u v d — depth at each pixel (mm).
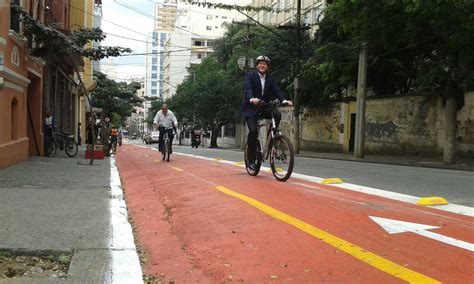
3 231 5207
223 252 4668
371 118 24625
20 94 12945
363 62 21094
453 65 16562
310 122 31953
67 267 4219
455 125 16734
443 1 13711
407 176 10680
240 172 10094
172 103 62281
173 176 10047
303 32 32719
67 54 14961
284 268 4121
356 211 5953
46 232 5227
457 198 7488
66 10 24078
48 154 16469
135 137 140375
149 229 5867
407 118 22094
